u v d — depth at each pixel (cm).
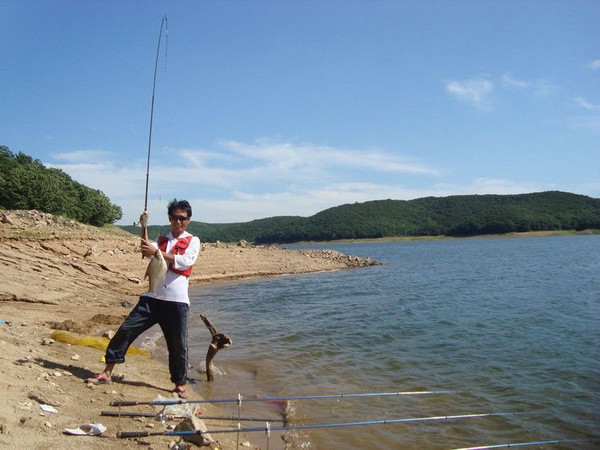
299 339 1044
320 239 16488
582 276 2706
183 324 566
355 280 2655
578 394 666
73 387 532
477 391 680
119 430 428
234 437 503
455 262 4391
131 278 1873
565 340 1021
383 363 836
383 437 523
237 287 2261
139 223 547
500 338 1052
